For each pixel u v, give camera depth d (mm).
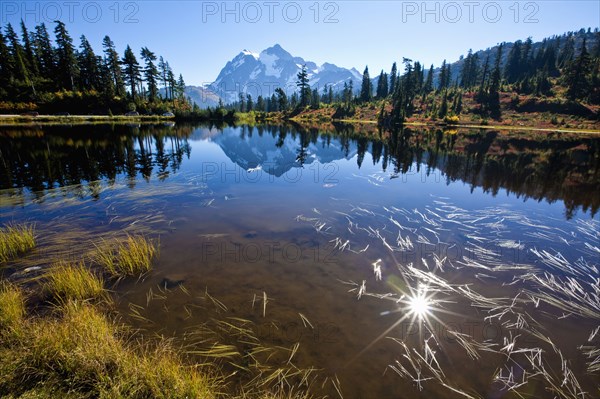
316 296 5023
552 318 4559
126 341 3857
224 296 4969
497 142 31766
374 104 91562
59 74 64375
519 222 8555
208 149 25234
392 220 8531
